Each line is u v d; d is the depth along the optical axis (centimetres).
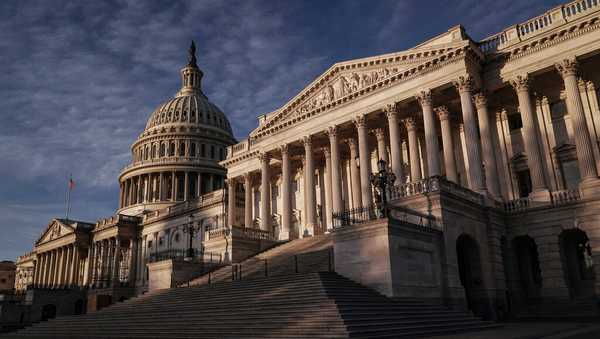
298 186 6338
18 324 7581
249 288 2992
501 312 3359
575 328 2447
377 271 2698
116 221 9606
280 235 5325
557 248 3544
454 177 4219
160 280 4338
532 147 3831
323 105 5053
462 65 4003
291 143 5475
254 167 6269
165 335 2578
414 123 4762
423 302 2786
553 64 3800
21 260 14388
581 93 4041
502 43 4116
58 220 11081
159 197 11494
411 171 4662
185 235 8512
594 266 3362
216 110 13675
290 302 2458
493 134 4450
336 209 4809
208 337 2311
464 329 2484
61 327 3612
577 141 3609
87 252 10756
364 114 4697
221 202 7750
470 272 3422
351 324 2019
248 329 2269
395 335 2073
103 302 8325
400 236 2769
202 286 3456
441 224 3084
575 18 3678
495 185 3903
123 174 12206
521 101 3938
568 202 3544
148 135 12494
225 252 4825
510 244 3769
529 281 3847
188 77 14450
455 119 4706
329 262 3133
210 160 12175
